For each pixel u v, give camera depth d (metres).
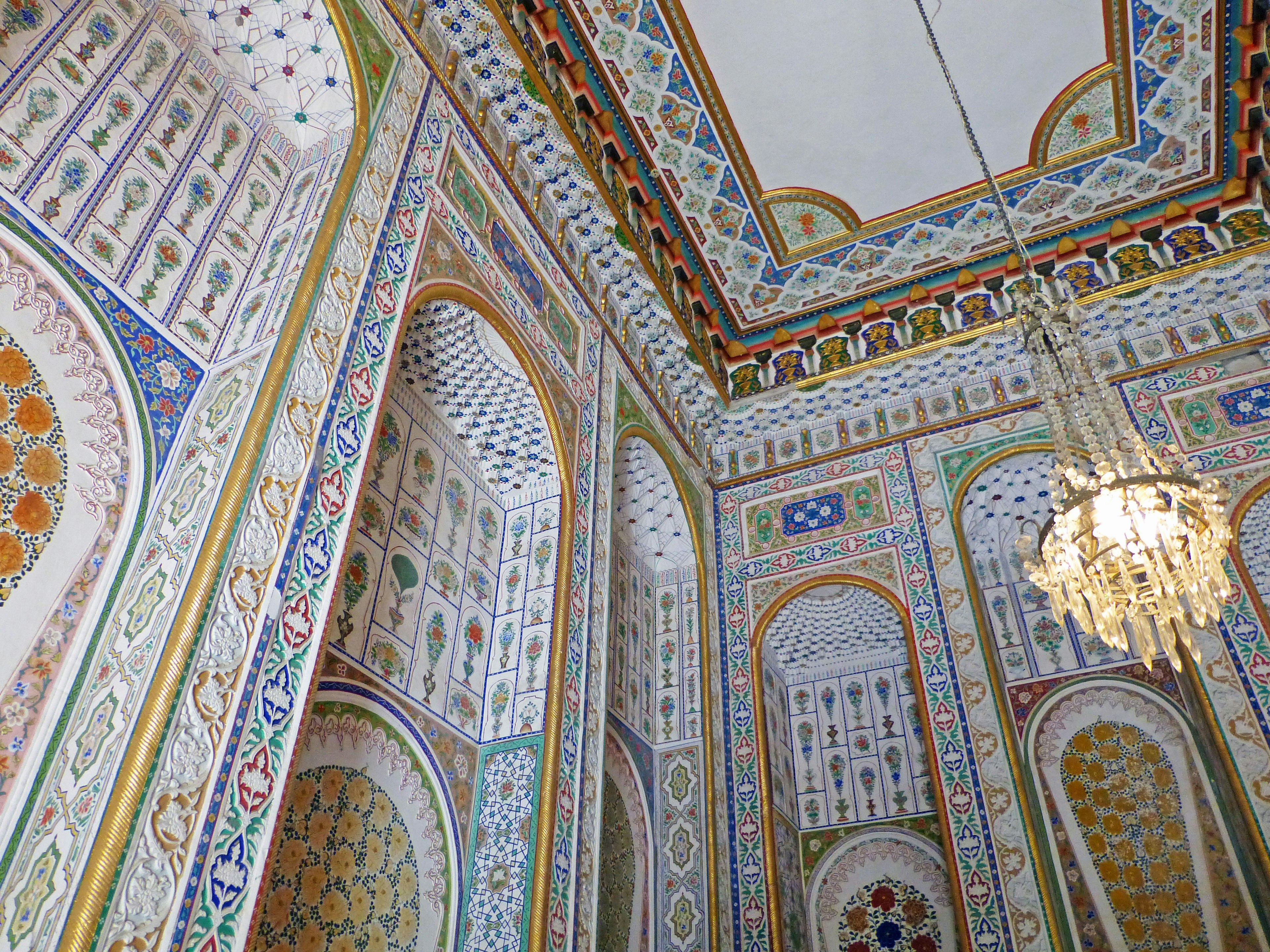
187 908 2.23
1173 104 6.13
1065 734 6.29
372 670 3.94
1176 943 5.47
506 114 5.26
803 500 7.13
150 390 3.17
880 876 6.38
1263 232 6.43
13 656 2.56
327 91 4.02
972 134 5.20
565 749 4.34
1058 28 5.71
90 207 3.22
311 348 3.24
